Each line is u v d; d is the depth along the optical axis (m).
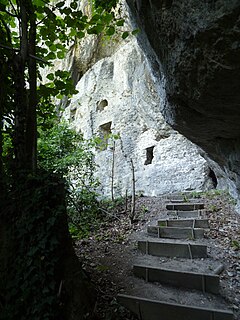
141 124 10.15
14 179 2.39
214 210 5.22
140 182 9.49
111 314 2.26
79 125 12.81
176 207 5.66
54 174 2.40
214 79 2.25
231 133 3.50
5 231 2.25
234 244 3.51
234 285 2.71
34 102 2.86
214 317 2.16
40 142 6.32
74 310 2.09
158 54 3.04
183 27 2.16
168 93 3.20
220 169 5.79
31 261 2.07
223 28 1.84
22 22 2.90
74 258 2.35
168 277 2.85
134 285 2.83
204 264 3.15
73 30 3.30
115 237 4.52
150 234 4.33
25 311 2.01
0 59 2.70
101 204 6.71
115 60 11.81
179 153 8.80
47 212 2.20
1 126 2.64
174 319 2.27
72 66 13.39
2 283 2.11
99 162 11.24
